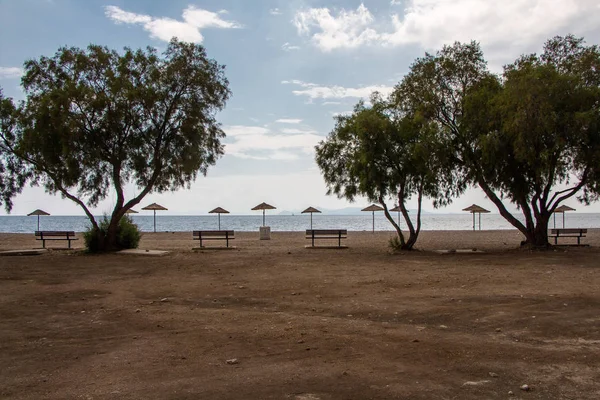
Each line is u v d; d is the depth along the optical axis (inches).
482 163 795.4
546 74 732.0
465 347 248.2
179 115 859.4
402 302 376.2
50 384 197.9
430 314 331.6
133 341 267.7
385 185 830.5
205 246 1034.7
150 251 850.1
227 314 340.5
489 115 783.1
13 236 1798.7
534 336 270.7
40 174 899.4
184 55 852.0
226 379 201.0
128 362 227.6
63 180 837.8
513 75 767.1
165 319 325.1
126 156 843.4
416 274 545.0
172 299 406.0
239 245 1105.4
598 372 209.3
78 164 802.2
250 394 183.5
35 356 240.4
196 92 863.7
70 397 182.5
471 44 856.3
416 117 806.5
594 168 756.0
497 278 497.0
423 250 874.8
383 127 803.4
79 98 783.7
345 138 910.4
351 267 628.4
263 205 1576.0
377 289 443.5
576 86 737.6
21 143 814.5
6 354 244.5
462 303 366.0
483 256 759.1
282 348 249.0
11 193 898.1
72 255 829.8
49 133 774.5
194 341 265.4
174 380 200.5
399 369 213.5
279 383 195.5
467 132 811.4
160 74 839.1
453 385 193.2
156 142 856.9
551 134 722.8
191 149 846.5
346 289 446.6
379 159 823.1
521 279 487.8
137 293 438.9
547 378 201.8
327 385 193.0
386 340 263.3
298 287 462.3
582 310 334.3
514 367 216.1
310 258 759.7
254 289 453.4
